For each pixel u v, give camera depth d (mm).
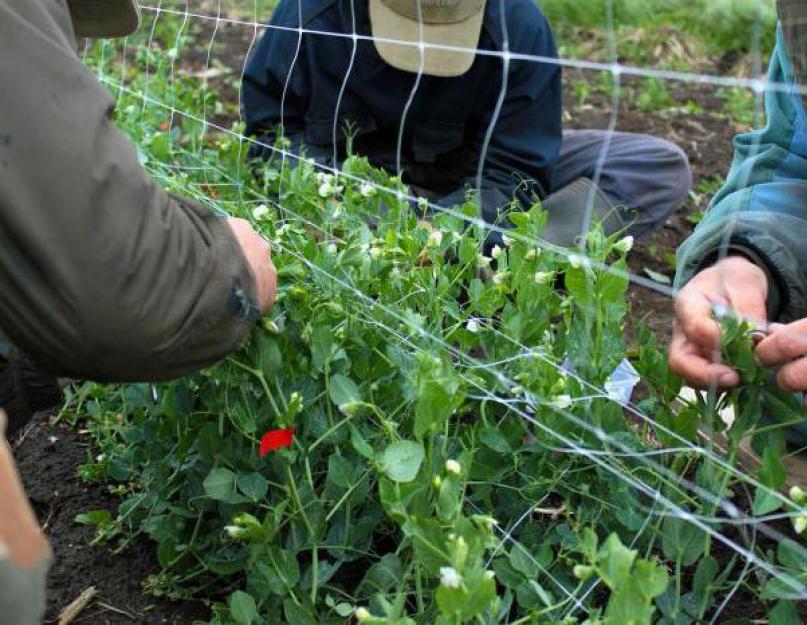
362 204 1871
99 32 1680
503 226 2416
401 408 1576
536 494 1596
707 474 1470
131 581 1761
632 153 2730
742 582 1528
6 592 1018
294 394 1444
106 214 1196
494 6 2488
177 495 1800
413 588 1545
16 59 1166
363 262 1637
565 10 4926
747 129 3887
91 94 1213
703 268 1849
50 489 1988
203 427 1578
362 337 1622
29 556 1040
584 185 2682
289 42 2609
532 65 2512
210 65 4223
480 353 2072
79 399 2180
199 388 1646
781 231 1798
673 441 1548
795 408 1486
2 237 1190
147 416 1825
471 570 1169
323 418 1535
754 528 1549
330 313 1605
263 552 1469
